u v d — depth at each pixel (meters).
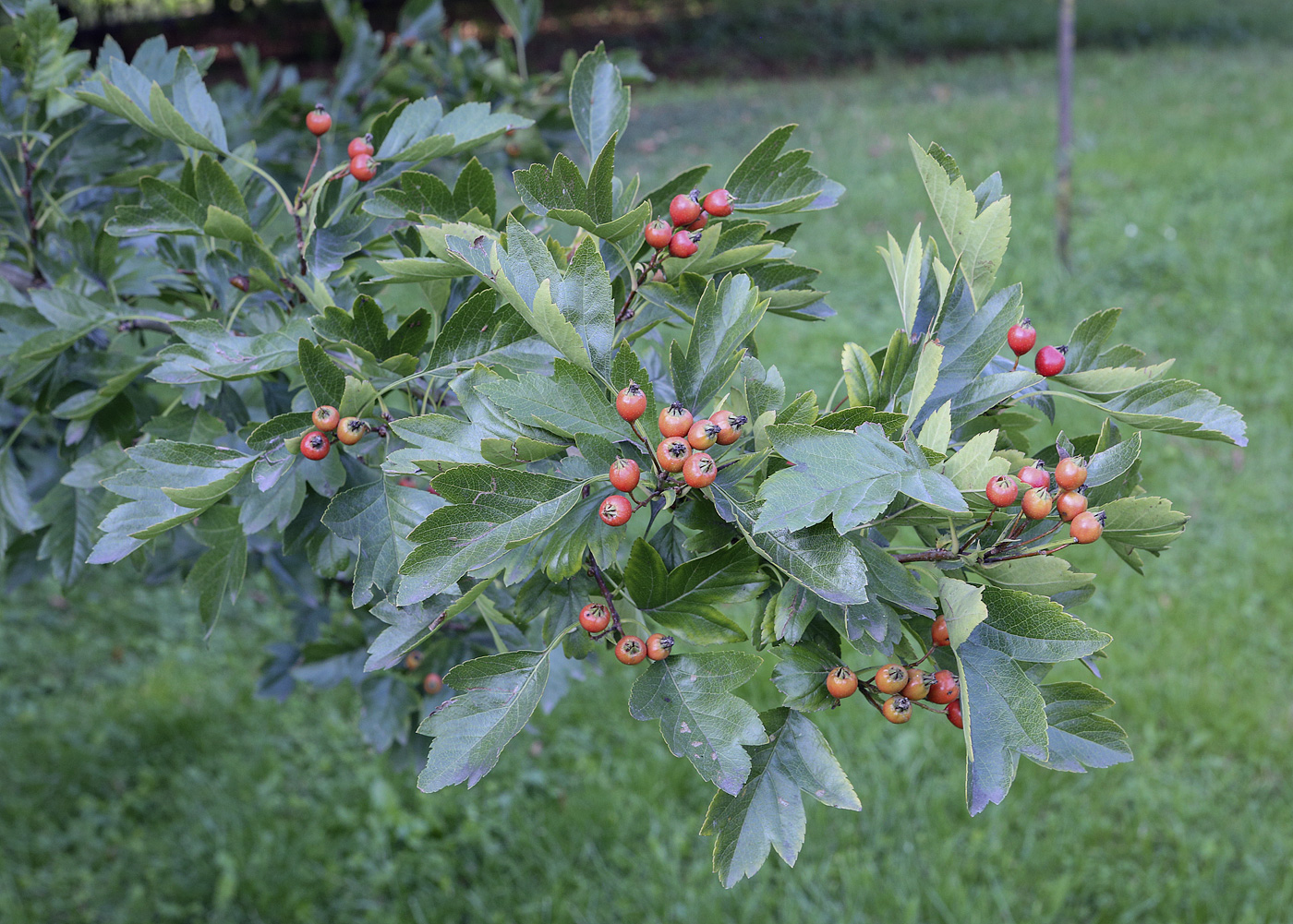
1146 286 8.91
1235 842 4.48
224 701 5.65
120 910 4.61
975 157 11.83
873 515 1.04
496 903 4.54
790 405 1.15
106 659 6.02
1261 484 6.62
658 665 1.25
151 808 5.11
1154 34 19.19
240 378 1.44
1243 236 9.45
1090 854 4.48
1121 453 1.21
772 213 1.48
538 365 1.39
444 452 1.25
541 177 1.34
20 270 2.06
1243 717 5.01
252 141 1.96
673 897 4.41
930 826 4.58
